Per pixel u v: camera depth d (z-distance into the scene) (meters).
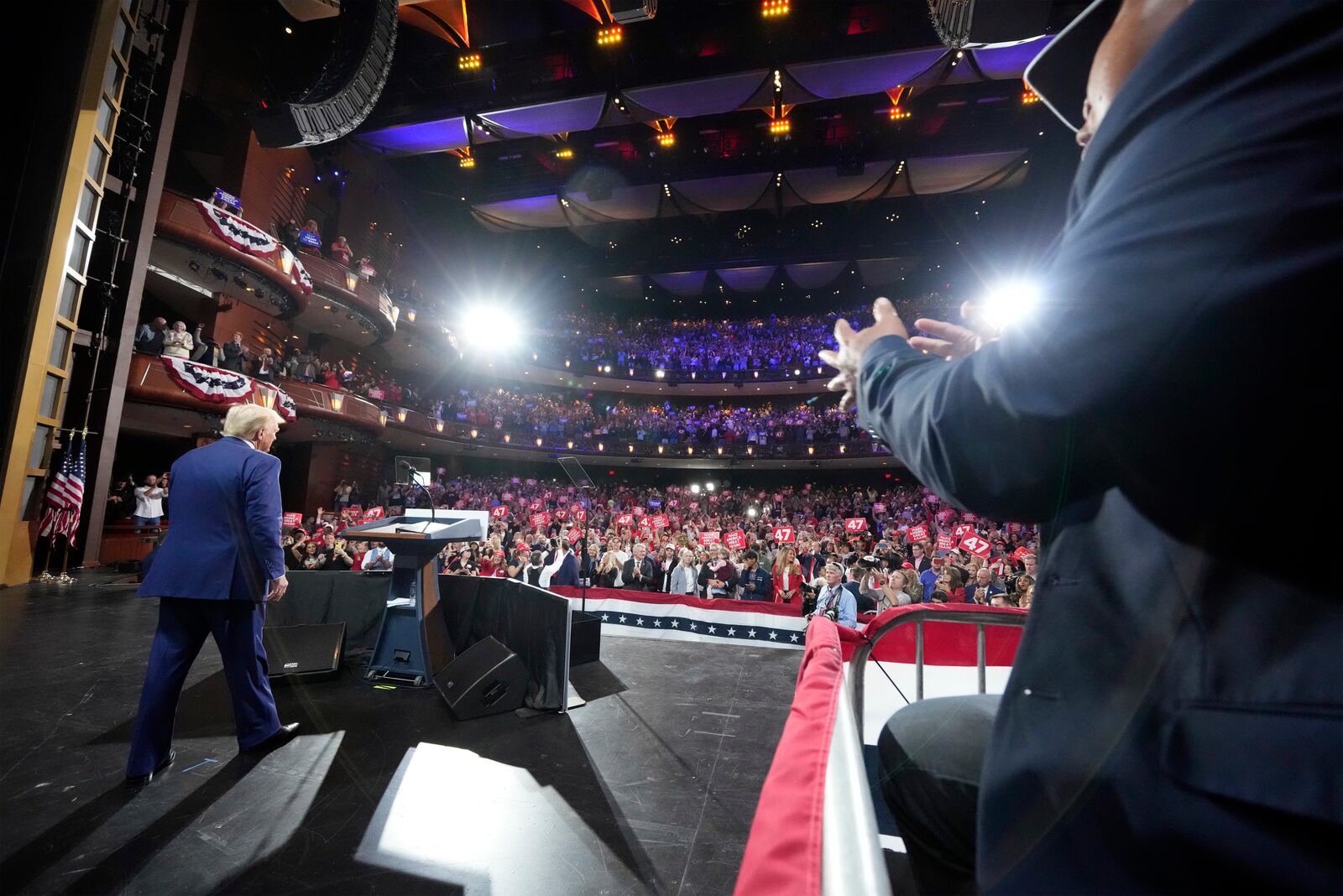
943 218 25.64
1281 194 0.31
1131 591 0.38
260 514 2.79
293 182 17.52
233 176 15.38
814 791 0.59
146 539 11.35
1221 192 0.33
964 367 0.46
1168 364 0.33
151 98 10.39
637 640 6.14
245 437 2.99
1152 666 0.35
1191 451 0.34
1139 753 0.34
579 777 2.90
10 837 2.25
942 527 14.71
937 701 0.73
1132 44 0.50
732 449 25.50
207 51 14.80
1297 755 0.28
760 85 16.34
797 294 31.12
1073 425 0.39
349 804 2.58
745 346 27.89
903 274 27.55
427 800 2.64
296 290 14.26
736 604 6.25
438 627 4.38
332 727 3.38
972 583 7.80
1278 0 0.36
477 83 18.45
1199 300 0.32
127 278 9.96
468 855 2.26
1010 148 19.84
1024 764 0.40
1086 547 0.42
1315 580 0.30
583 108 17.39
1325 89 0.33
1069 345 0.36
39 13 8.38
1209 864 0.29
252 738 3.01
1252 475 0.32
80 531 9.30
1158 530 0.37
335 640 4.41
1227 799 0.30
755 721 3.73
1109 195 0.40
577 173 22.69
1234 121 0.35
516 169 23.34
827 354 0.71
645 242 29.14
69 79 8.32
